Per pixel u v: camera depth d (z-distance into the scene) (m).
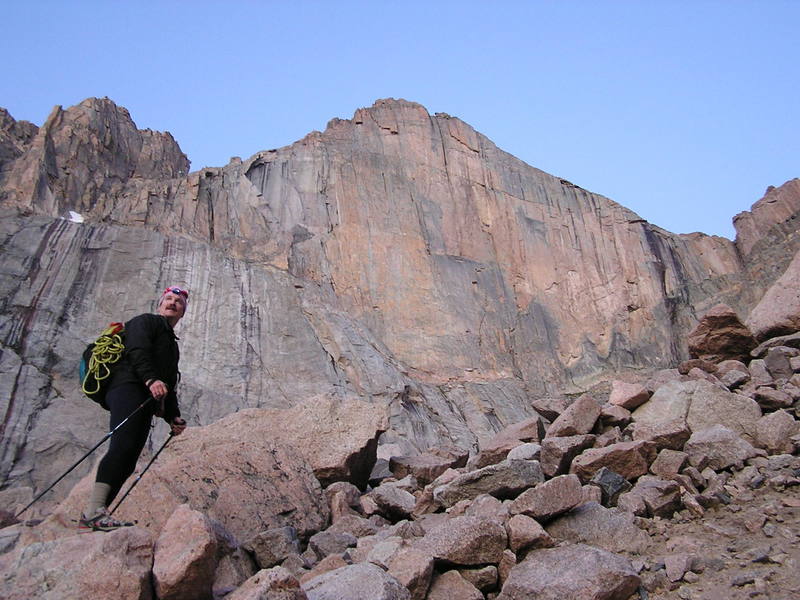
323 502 7.36
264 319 44.47
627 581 4.48
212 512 6.50
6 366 32.69
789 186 65.62
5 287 38.91
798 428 6.69
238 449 7.27
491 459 8.23
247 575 5.50
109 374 4.97
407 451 31.12
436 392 46.81
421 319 53.41
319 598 4.33
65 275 41.72
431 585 4.89
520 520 5.27
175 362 5.25
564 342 57.88
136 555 4.20
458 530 5.15
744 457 6.38
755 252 63.94
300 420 8.94
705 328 9.74
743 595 4.28
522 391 51.16
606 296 60.62
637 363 55.94
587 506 5.75
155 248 46.16
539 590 4.48
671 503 5.82
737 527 5.34
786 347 8.58
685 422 7.11
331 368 42.50
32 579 3.94
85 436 30.23
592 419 7.76
